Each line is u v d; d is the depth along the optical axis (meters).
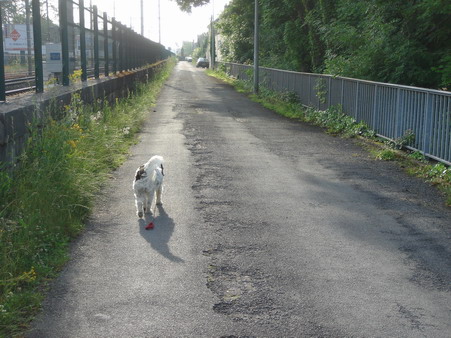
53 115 9.16
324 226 6.70
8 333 3.98
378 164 10.71
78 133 9.23
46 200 6.36
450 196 8.01
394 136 12.23
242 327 4.12
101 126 11.67
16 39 14.97
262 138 13.84
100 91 14.86
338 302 4.58
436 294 4.79
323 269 5.31
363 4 15.76
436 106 10.20
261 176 9.42
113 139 11.37
